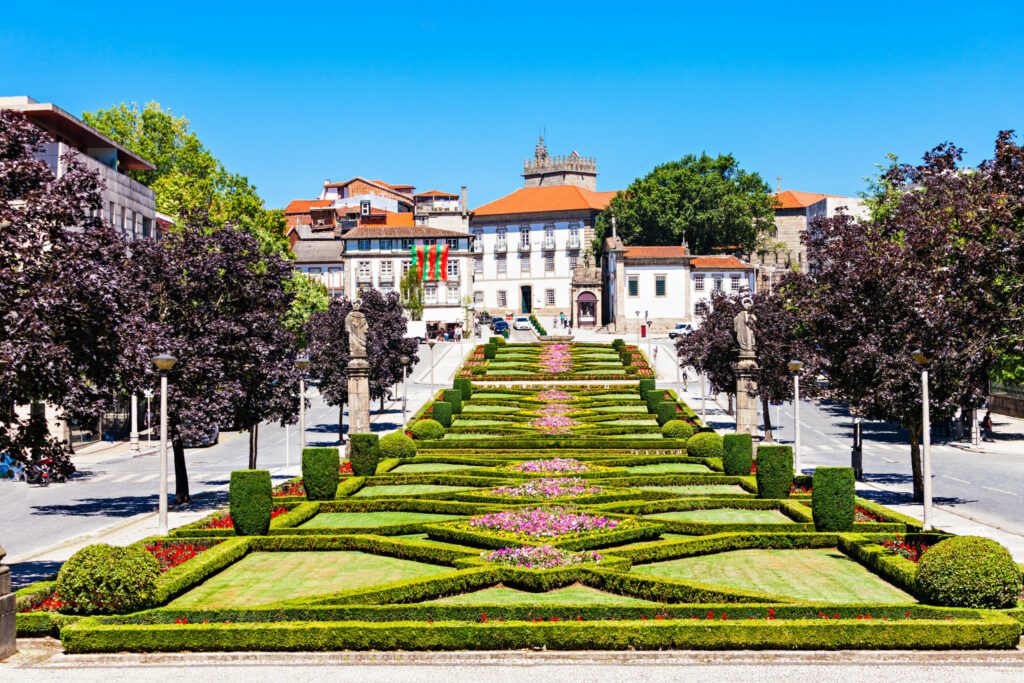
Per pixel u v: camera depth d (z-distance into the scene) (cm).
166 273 4066
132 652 2084
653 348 11150
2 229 2555
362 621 2153
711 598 2331
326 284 14012
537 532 2998
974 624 2066
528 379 8656
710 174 13638
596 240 14388
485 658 2042
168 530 3269
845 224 4534
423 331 12106
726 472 4494
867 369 4034
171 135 10675
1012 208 3456
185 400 3959
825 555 2992
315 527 3344
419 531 3278
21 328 2527
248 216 9906
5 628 2070
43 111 6050
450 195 16375
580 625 2091
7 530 3516
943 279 3612
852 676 1912
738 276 13062
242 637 2091
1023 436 6612
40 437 2806
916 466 3972
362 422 5453
